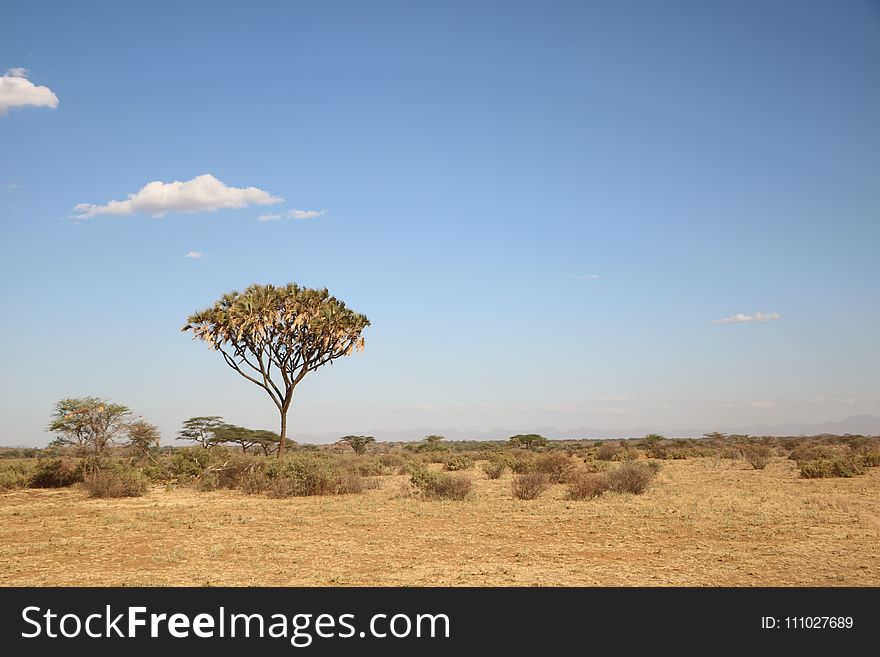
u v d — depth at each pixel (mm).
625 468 27359
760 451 47344
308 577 12422
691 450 61688
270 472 30000
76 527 18656
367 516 20250
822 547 14703
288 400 41750
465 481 25422
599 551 14555
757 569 12742
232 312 40156
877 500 23141
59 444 34688
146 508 23500
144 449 37031
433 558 14016
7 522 20000
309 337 41969
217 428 61438
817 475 33219
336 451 79438
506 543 15609
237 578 12406
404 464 46844
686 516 19141
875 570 12594
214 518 20141
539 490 25203
